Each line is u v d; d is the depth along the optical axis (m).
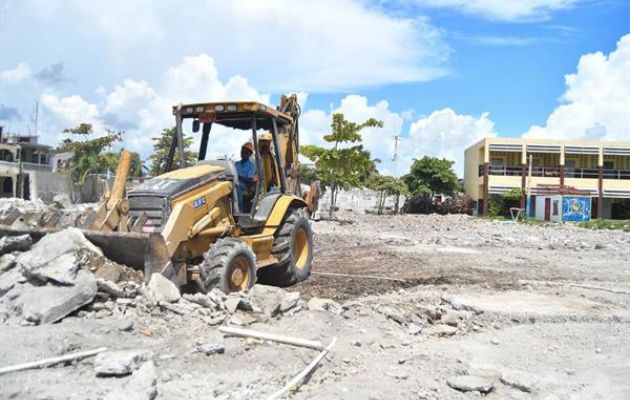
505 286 10.91
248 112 9.20
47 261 6.58
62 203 22.89
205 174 8.34
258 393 5.00
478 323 8.22
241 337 6.30
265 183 9.95
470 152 53.16
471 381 5.50
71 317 6.27
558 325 8.12
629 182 47.78
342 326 7.14
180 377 5.18
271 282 10.14
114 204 7.45
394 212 48.19
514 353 6.77
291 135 10.98
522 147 47.28
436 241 20.33
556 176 48.91
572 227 30.14
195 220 7.80
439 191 49.91
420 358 6.28
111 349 5.60
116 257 7.30
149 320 6.47
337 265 13.80
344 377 5.57
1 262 7.15
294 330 6.74
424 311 8.27
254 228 9.38
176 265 7.55
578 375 5.98
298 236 10.55
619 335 7.59
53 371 5.02
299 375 5.39
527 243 20.12
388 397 5.12
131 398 4.49
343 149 30.50
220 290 7.45
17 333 5.65
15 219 8.42
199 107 9.24
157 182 7.98
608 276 12.62
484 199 47.66
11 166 42.09
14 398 4.44
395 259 15.08
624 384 5.70
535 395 5.40
